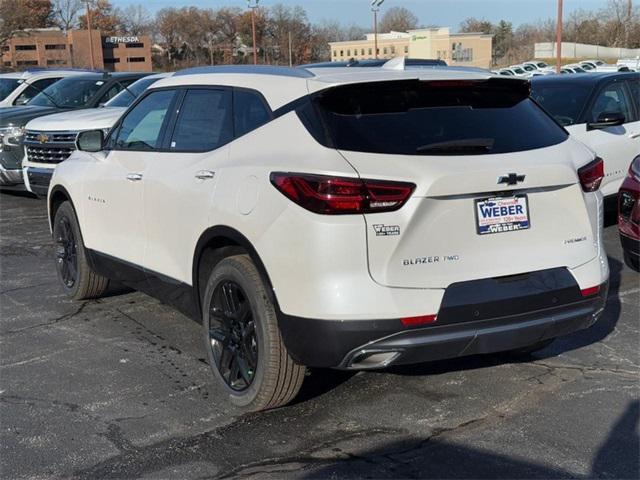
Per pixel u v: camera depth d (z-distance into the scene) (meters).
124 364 4.93
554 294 3.84
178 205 4.52
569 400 4.27
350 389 4.46
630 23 75.88
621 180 8.70
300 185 3.56
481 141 3.79
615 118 8.24
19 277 7.21
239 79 4.46
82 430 3.99
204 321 4.37
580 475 3.47
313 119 3.78
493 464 3.58
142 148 5.15
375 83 3.81
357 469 3.55
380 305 3.49
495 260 3.74
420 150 3.64
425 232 3.57
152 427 4.02
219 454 3.71
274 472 3.53
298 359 3.72
